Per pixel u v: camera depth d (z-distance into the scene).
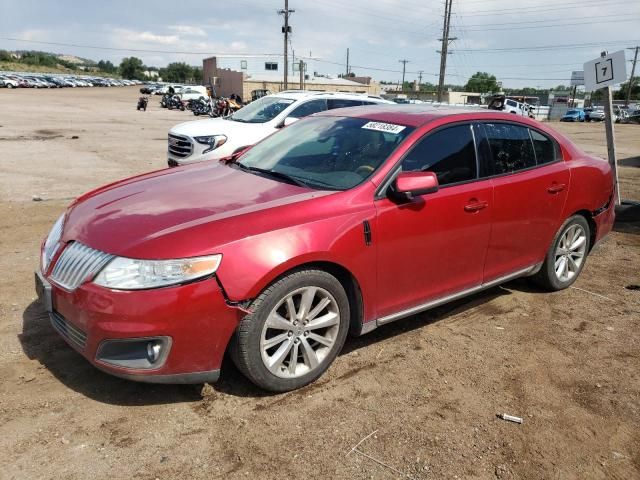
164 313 2.77
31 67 128.62
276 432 2.91
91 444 2.74
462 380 3.51
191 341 2.86
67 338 3.05
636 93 97.19
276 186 3.63
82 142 16.94
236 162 4.42
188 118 33.03
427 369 3.62
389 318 3.71
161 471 2.59
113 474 2.56
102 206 3.47
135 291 2.76
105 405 3.06
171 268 2.79
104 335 2.79
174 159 9.70
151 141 18.14
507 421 3.12
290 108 10.01
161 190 3.70
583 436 3.03
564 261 5.01
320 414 3.08
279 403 3.16
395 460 2.75
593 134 29.55
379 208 3.45
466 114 4.15
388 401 3.24
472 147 4.07
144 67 171.00
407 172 3.44
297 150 4.17
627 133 31.61
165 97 46.09
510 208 4.23
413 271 3.71
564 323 4.43
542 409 3.25
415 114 4.10
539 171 4.50
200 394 3.19
